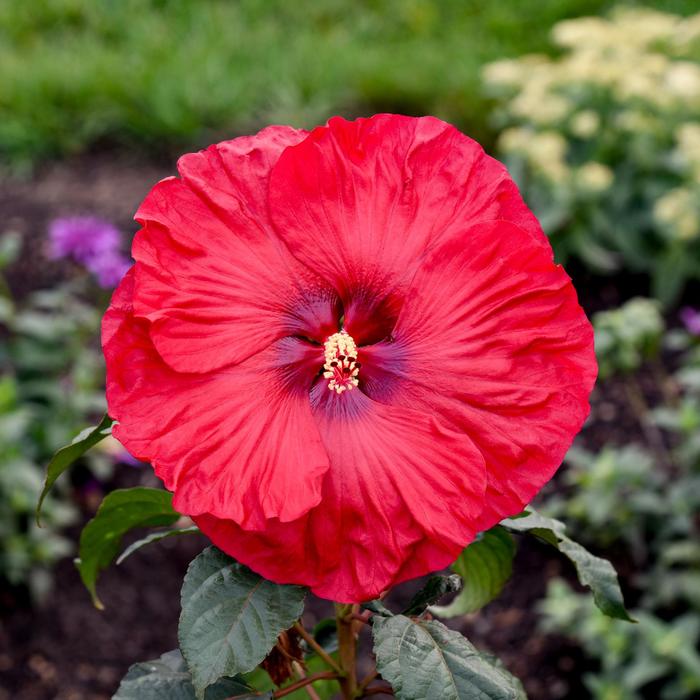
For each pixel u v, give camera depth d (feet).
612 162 21.29
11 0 30.48
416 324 5.11
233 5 31.09
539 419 4.91
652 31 21.45
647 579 13.73
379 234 5.15
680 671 12.47
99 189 23.73
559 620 13.21
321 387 5.13
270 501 4.64
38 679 13.67
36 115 25.29
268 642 4.79
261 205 5.02
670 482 16.10
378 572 4.83
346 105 26.18
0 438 13.78
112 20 29.96
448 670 4.84
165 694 5.68
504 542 6.12
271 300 5.01
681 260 19.99
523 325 4.98
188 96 25.58
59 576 15.10
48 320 15.78
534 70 21.94
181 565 15.55
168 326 4.70
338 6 31.24
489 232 4.95
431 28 30.50
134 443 4.62
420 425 4.93
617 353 14.42
